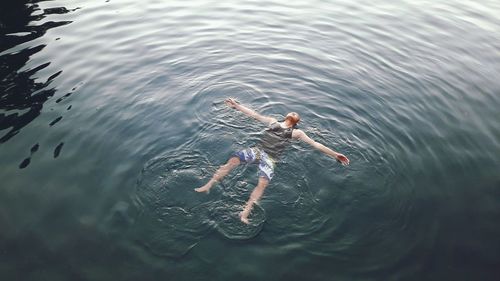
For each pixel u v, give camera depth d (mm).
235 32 11898
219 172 6207
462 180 6660
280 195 6012
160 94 8562
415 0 15867
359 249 5238
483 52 11508
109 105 8055
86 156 6625
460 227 5750
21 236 5219
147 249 5023
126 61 9961
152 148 6844
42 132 7145
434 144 7480
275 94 8859
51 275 4715
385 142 7414
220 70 9734
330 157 6883
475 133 7934
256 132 7520
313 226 5516
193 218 5469
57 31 11453
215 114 7980
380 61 10656
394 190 6281
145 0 14305
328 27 12633
